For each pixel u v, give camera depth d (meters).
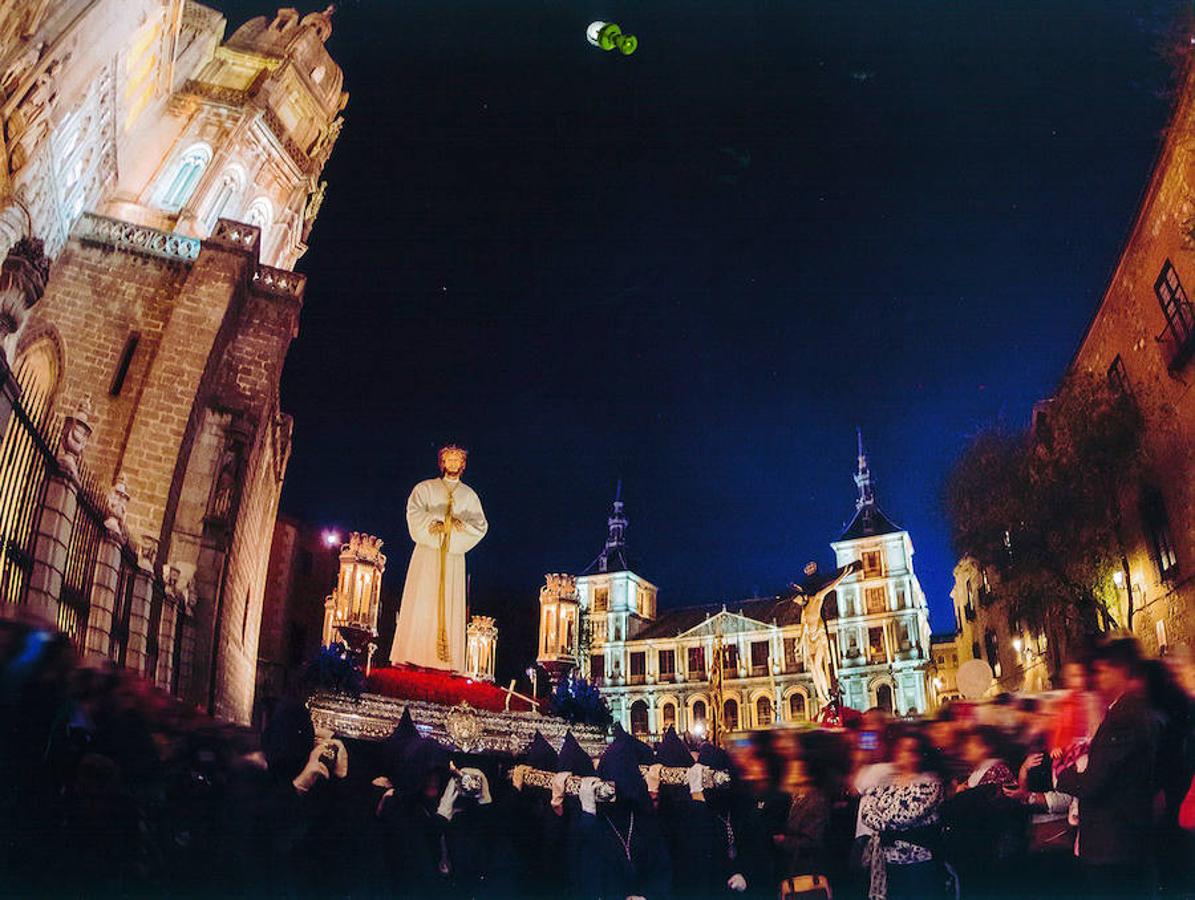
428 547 17.34
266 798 6.35
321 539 47.78
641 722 81.19
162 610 18.02
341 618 34.94
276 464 34.94
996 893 7.15
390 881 6.84
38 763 4.73
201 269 25.77
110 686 5.74
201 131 33.25
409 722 8.45
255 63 36.72
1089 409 25.56
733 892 8.44
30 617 4.96
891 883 6.61
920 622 75.75
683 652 82.44
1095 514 26.33
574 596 32.22
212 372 25.31
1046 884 7.17
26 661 4.78
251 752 6.60
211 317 25.05
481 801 7.99
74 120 23.36
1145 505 24.80
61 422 11.71
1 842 4.50
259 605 34.56
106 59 23.00
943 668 76.00
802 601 26.55
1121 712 6.07
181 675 20.92
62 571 10.85
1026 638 36.47
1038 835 7.84
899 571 76.06
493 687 15.00
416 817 7.24
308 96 37.47
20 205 18.84
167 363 24.03
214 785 6.20
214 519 23.69
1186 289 20.97
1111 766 5.90
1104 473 25.52
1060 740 8.11
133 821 4.97
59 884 4.59
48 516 10.60
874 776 7.35
